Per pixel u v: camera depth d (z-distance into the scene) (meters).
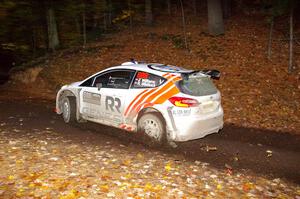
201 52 15.76
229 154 7.12
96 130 8.44
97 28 22.67
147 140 7.38
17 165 5.70
